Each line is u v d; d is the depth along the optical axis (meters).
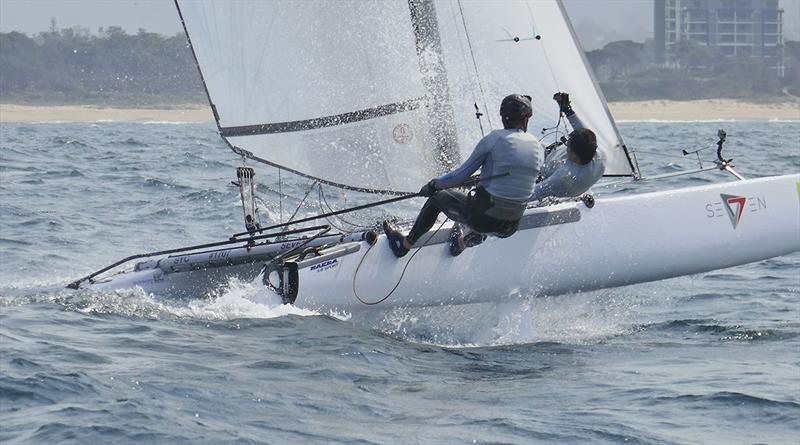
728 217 28.41
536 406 21.08
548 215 27.12
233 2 27.70
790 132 170.38
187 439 18.75
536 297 27.50
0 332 26.08
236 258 29.89
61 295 30.91
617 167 27.62
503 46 27.66
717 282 35.56
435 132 27.80
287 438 18.98
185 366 23.22
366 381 22.62
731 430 19.64
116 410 20.08
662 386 22.41
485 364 24.44
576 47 27.45
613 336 27.72
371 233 26.88
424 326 27.58
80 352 24.12
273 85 27.89
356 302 26.98
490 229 24.81
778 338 27.08
